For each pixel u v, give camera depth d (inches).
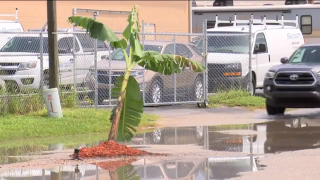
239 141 565.3
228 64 926.4
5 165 463.5
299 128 642.2
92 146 535.5
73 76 787.4
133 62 518.3
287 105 735.1
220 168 443.5
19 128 609.3
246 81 935.0
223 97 881.5
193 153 506.9
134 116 521.0
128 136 523.2
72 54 792.9
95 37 500.1
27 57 781.3
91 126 642.8
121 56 836.6
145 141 575.2
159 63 521.3
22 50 837.8
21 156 502.0
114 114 512.7
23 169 448.1
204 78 860.0
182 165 457.1
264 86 749.3
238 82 927.7
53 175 426.9
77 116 673.6
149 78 823.1
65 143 567.2
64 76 819.4
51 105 664.4
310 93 714.8
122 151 498.3
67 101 740.7
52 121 642.2
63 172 436.8
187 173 428.8
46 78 793.6
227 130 636.7
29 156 501.4
